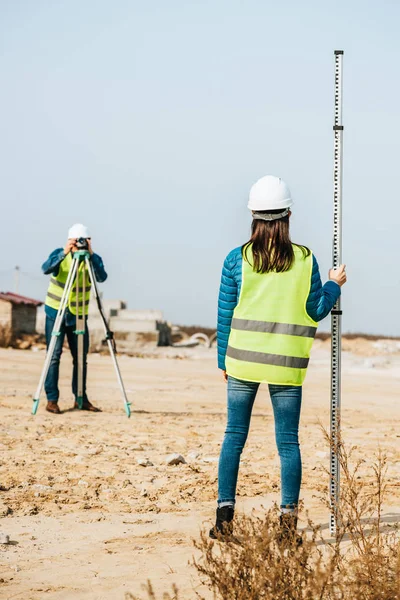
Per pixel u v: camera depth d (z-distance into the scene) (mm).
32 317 30656
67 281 11391
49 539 5484
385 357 30609
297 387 5285
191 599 4293
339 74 5387
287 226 5211
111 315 35188
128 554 5121
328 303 5215
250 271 5219
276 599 3703
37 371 18453
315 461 8312
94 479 7289
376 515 5934
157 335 32625
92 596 4379
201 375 19547
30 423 10453
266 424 11164
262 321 5230
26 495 6652
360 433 10477
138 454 8523
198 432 10195
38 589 4488
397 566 4000
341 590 3879
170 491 6895
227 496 5375
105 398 13922
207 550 4215
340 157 5383
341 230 5391
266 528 4090
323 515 6043
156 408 12742
